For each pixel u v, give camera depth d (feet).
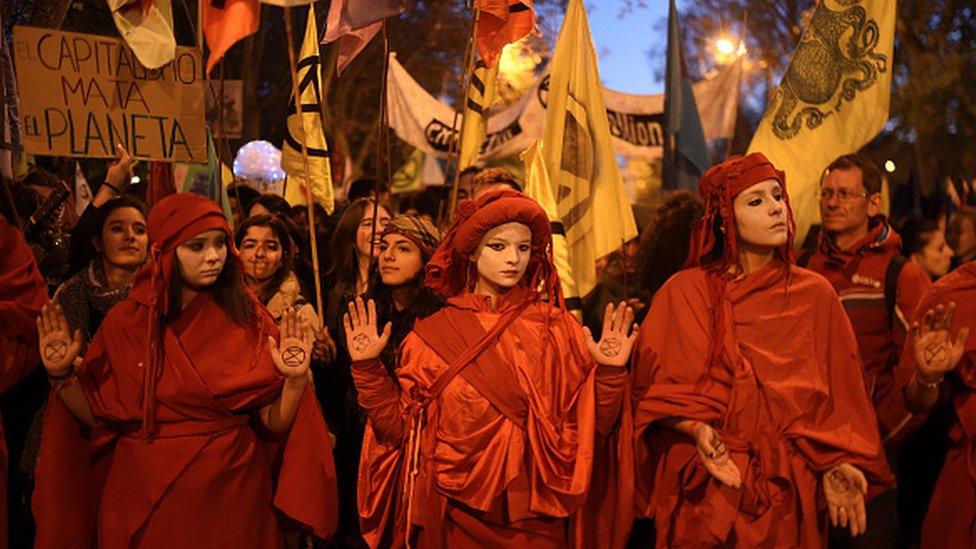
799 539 18.13
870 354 20.76
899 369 19.39
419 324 18.20
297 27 68.44
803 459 18.11
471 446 17.40
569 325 18.25
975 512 19.24
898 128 71.82
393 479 18.22
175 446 17.78
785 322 18.21
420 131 42.19
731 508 18.01
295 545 21.63
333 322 22.56
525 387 17.54
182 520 17.74
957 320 19.39
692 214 23.09
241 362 18.04
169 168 22.11
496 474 17.35
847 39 23.34
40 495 18.03
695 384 18.28
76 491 18.26
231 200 31.71
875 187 21.04
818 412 18.10
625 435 18.07
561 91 23.15
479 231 17.81
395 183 63.16
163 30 21.01
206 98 34.55
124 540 17.78
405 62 81.66
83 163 41.81
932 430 21.48
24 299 19.02
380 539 18.31
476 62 26.09
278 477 19.12
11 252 19.04
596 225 22.93
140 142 21.31
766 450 17.98
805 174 23.40
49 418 18.15
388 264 20.70
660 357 18.69
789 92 23.71
